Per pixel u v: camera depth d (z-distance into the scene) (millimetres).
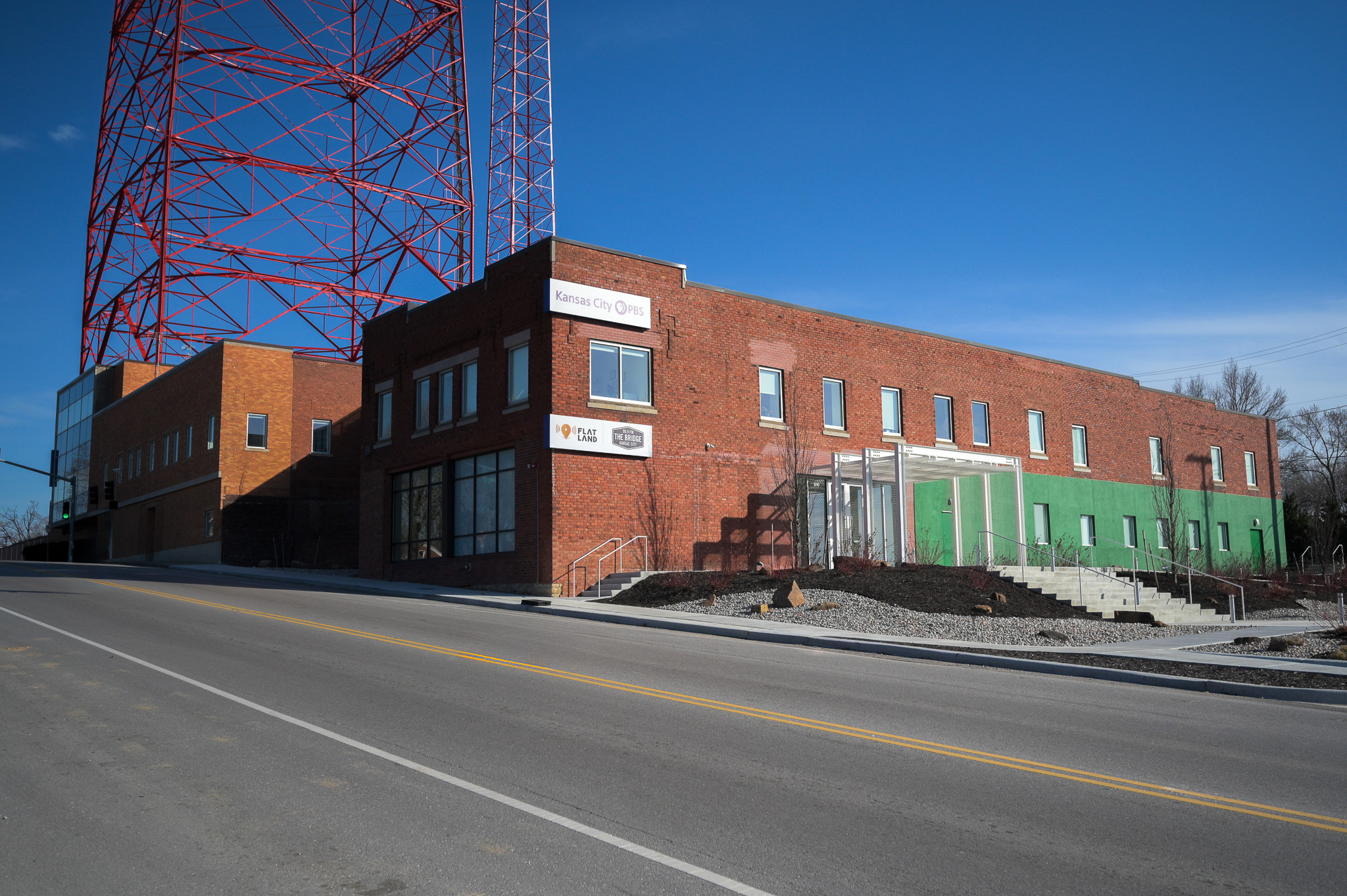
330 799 7145
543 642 16406
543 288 27422
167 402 50000
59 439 67750
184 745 8617
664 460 29062
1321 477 75125
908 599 23391
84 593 23344
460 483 30844
